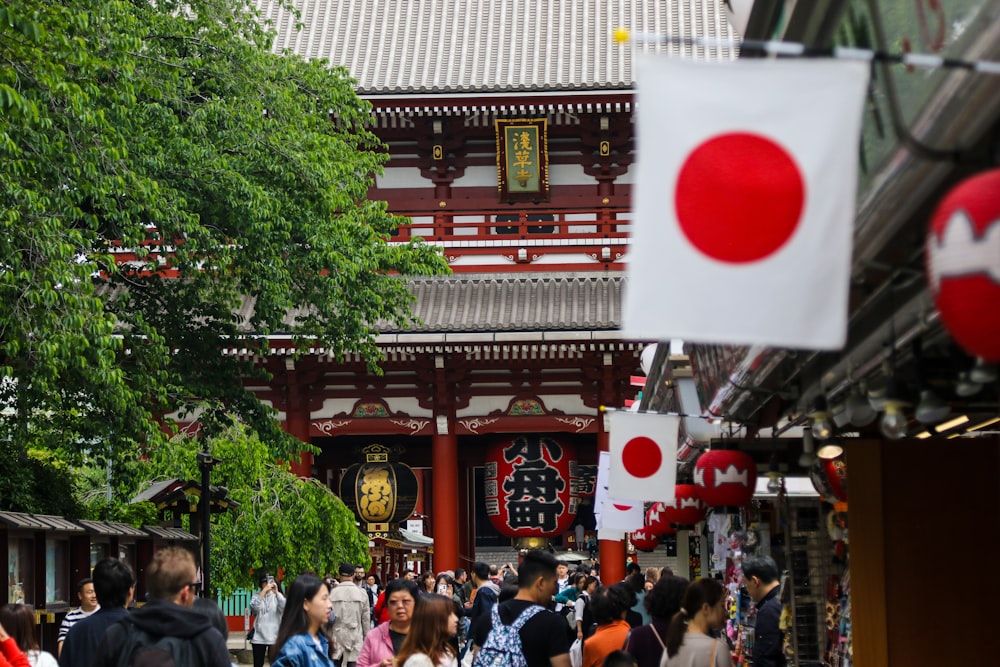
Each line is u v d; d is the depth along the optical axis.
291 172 23.33
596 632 11.05
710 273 4.39
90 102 18.08
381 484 39.88
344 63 42.09
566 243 40.25
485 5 44.91
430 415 40.50
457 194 40.59
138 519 25.67
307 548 29.53
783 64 4.32
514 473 40.59
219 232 23.20
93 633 9.37
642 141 4.37
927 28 4.56
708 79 4.36
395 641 11.13
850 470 9.73
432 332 37.53
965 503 9.60
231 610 39.69
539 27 43.59
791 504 13.04
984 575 9.52
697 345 10.50
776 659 10.92
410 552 51.09
